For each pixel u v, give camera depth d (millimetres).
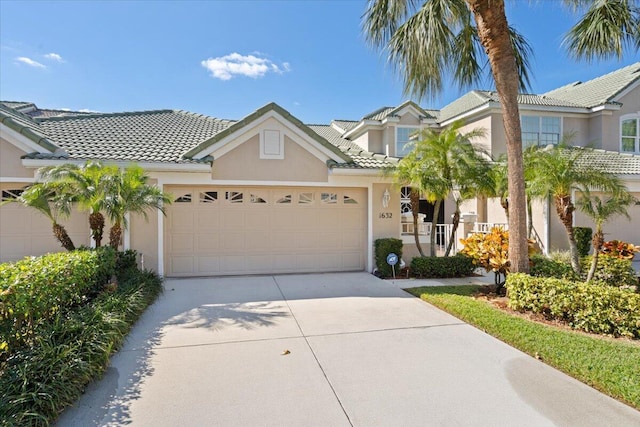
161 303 8531
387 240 12008
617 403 4270
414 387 4656
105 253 8141
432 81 9758
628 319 6246
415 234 12281
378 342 6176
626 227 16078
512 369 5160
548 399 4371
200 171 11156
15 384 3918
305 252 12453
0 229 10203
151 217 11016
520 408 4180
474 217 18016
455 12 9062
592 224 16016
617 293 6445
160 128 14156
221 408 4191
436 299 8617
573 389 4602
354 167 11867
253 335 6492
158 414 4066
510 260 8656
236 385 4711
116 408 4168
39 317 5340
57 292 5609
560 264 9758
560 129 19875
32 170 10125
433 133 11820
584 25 9008
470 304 8102
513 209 8570
